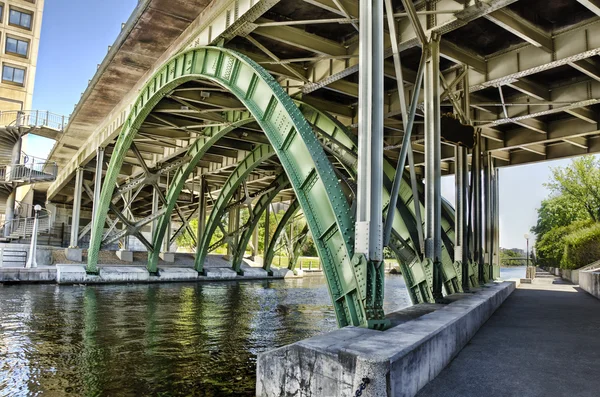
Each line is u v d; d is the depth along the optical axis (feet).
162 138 94.73
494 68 46.01
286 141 33.71
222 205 110.52
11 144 138.51
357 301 23.77
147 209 211.61
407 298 79.61
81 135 104.32
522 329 28.48
